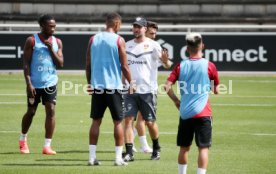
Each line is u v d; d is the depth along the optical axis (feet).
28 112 133.28
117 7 362.53
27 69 132.16
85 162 124.88
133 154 135.54
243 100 225.97
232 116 190.49
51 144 144.97
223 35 291.58
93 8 362.33
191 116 102.37
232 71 292.81
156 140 129.70
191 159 129.29
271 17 362.53
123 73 119.85
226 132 162.40
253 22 358.23
